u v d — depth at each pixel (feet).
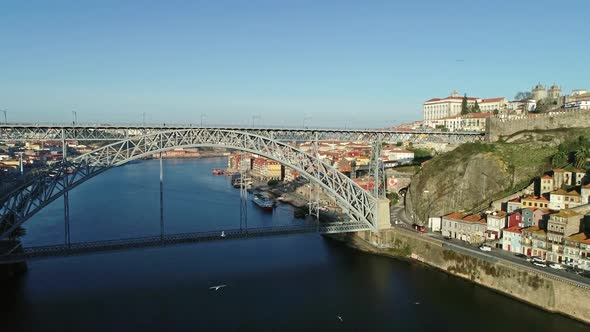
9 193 250.16
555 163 350.64
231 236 298.56
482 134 443.32
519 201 323.98
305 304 250.37
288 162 321.32
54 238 352.08
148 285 274.77
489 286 273.95
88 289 267.39
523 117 434.71
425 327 223.71
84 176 273.33
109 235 362.12
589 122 409.49
